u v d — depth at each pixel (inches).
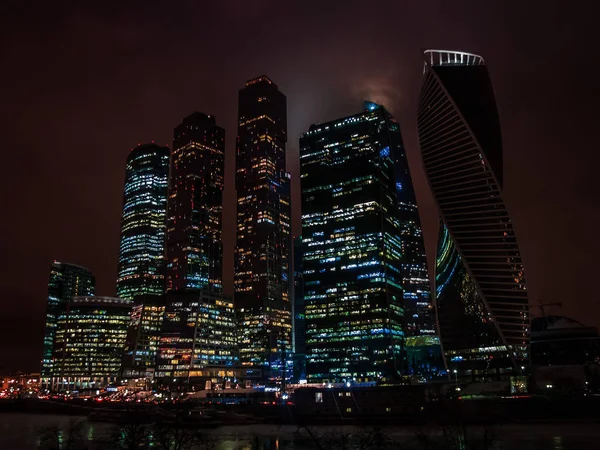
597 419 7076.8
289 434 6850.4
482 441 5369.1
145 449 4227.4
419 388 7480.3
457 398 7377.0
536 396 7800.2
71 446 5383.9
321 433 6594.5
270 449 5565.9
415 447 5113.2
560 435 5935.0
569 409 7170.3
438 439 5684.1
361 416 7657.5
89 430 7642.7
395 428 6825.8
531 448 5039.4
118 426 7342.5
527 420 7150.6
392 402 7559.1
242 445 5890.8
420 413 7249.0
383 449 5027.1
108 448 4640.8
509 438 5728.3
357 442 5526.6
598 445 5201.8
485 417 7180.1
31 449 5551.2
